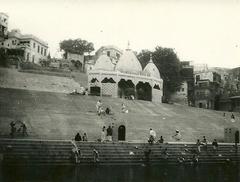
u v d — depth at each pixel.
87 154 27.38
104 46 83.75
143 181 18.94
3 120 33.56
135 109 46.69
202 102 77.50
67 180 18.42
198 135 41.69
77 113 39.56
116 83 57.69
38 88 57.00
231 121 52.00
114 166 26.45
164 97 72.12
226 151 35.06
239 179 21.03
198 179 20.52
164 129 40.75
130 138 36.06
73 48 83.31
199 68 84.06
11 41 74.44
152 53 75.12
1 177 18.55
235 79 80.94
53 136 32.44
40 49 79.75
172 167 27.45
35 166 24.20
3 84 54.31
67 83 63.94
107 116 40.53
